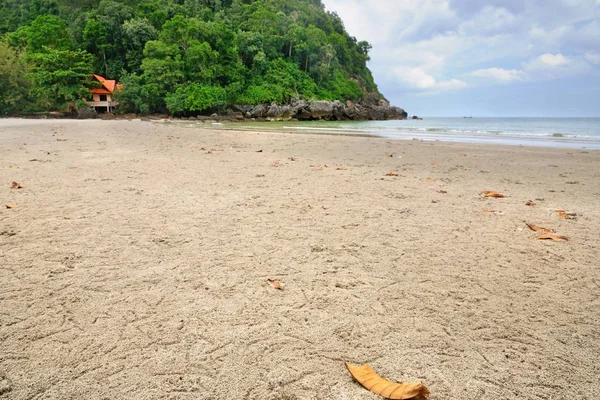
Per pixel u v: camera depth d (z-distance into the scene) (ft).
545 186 21.86
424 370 6.08
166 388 5.57
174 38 197.77
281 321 7.40
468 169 28.35
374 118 272.31
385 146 46.60
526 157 36.73
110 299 8.09
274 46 235.81
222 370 5.99
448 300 8.32
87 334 6.85
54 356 6.23
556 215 15.29
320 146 45.39
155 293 8.39
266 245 11.44
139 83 187.32
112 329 7.01
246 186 20.04
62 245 11.06
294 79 227.40
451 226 13.57
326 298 8.34
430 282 9.18
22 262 9.86
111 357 6.23
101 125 91.09
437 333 7.09
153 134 61.82
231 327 7.17
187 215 14.37
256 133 71.36
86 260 10.05
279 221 13.87
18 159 28.07
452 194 19.08
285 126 115.24
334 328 7.20
